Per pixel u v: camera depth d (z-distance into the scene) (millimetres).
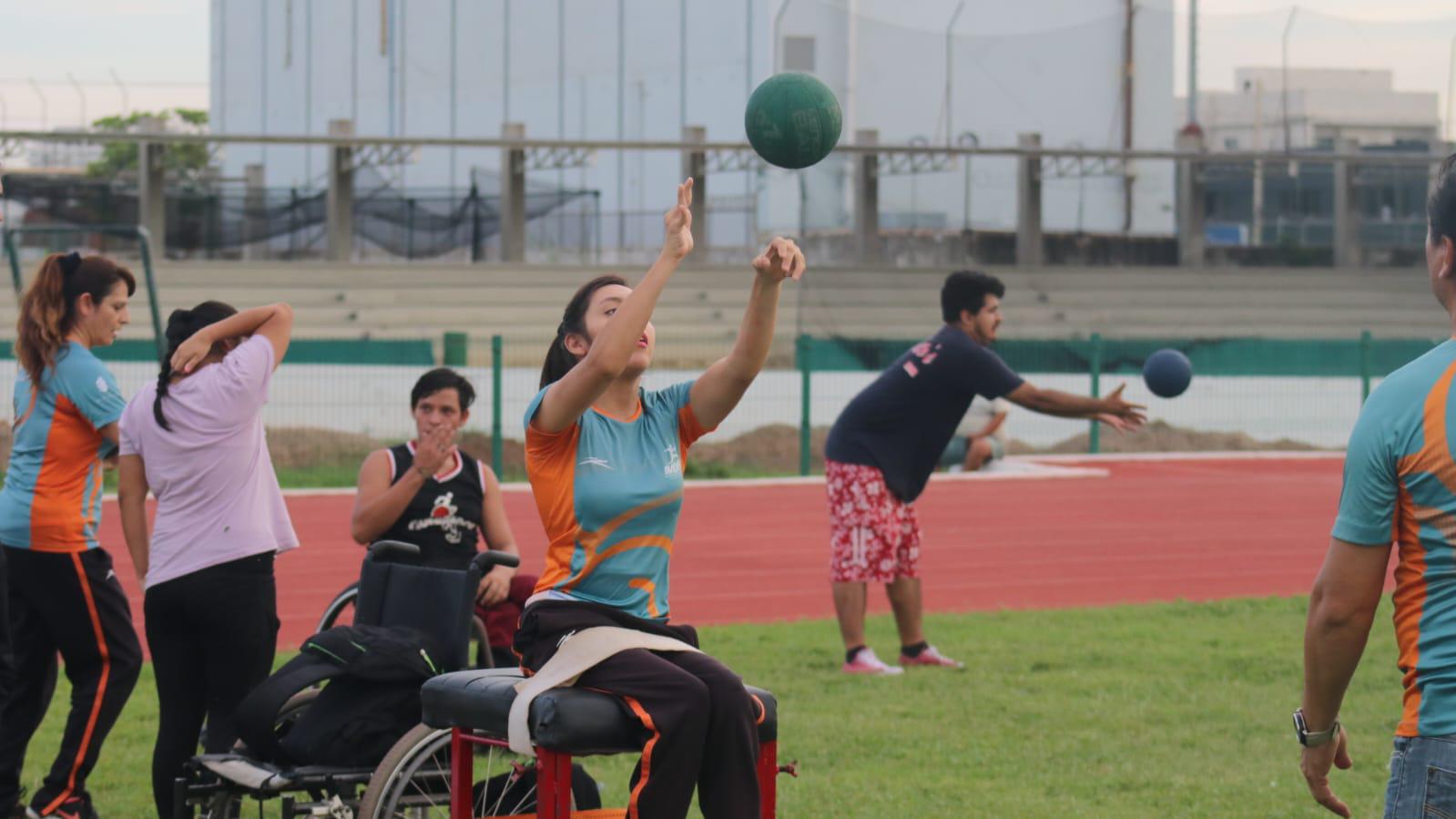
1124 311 46125
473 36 57812
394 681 5496
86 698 5984
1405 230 51938
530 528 16734
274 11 68125
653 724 3945
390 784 5035
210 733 5816
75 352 5945
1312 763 3379
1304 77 62406
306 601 12195
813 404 28656
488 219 47188
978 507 19172
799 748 7242
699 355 39219
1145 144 52500
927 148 45031
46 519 5883
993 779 6703
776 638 10375
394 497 6691
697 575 13852
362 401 26406
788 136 4184
